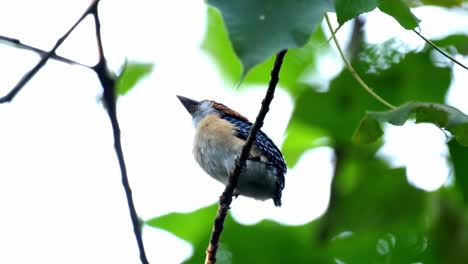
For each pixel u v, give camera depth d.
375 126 5.88
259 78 12.57
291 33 3.28
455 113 5.63
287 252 11.98
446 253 10.22
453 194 10.35
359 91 11.04
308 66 12.20
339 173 11.38
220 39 12.28
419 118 5.74
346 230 11.24
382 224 11.12
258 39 3.24
